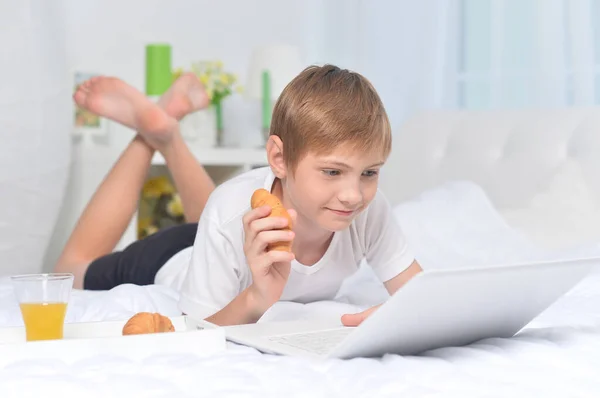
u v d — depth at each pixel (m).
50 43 3.38
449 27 3.77
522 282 1.07
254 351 1.09
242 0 4.38
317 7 4.41
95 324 1.21
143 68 4.13
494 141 3.06
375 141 1.34
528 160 2.91
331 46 4.31
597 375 1.00
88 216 2.68
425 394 0.89
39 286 1.12
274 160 1.49
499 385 0.94
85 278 2.51
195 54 4.27
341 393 0.91
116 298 1.75
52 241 3.58
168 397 0.88
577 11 3.33
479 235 2.34
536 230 2.50
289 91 1.43
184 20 4.24
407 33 3.90
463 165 3.09
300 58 4.12
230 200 1.61
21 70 3.27
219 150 3.81
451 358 1.07
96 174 3.68
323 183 1.37
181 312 1.63
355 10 4.15
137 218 3.86
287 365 1.01
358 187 1.37
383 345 1.05
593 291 1.80
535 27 3.47
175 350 1.08
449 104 3.78
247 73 4.14
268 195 1.37
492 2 3.61
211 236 1.59
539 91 3.45
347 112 1.33
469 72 3.72
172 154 2.83
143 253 2.37
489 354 1.07
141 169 2.80
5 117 3.24
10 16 3.27
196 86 3.08
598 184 2.67
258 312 1.43
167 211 3.88
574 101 3.36
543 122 2.97
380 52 4.02
